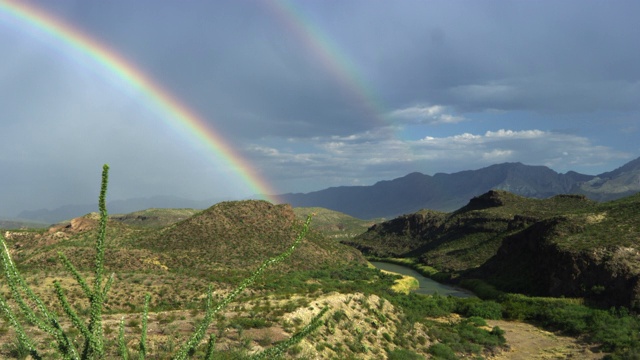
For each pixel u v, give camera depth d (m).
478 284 91.56
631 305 55.22
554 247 76.31
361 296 41.34
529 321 58.81
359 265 112.12
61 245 71.06
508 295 73.38
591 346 44.97
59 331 5.33
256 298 37.53
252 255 92.44
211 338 5.76
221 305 5.98
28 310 5.32
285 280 69.62
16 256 69.00
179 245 91.38
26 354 16.00
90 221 92.31
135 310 33.53
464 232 154.62
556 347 44.97
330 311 34.56
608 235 73.69
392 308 43.16
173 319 26.34
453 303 65.12
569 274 68.12
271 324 28.36
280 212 120.31
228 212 111.62
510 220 142.12
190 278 58.59
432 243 164.62
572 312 56.00
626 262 62.59
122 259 68.81
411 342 37.44
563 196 152.88
